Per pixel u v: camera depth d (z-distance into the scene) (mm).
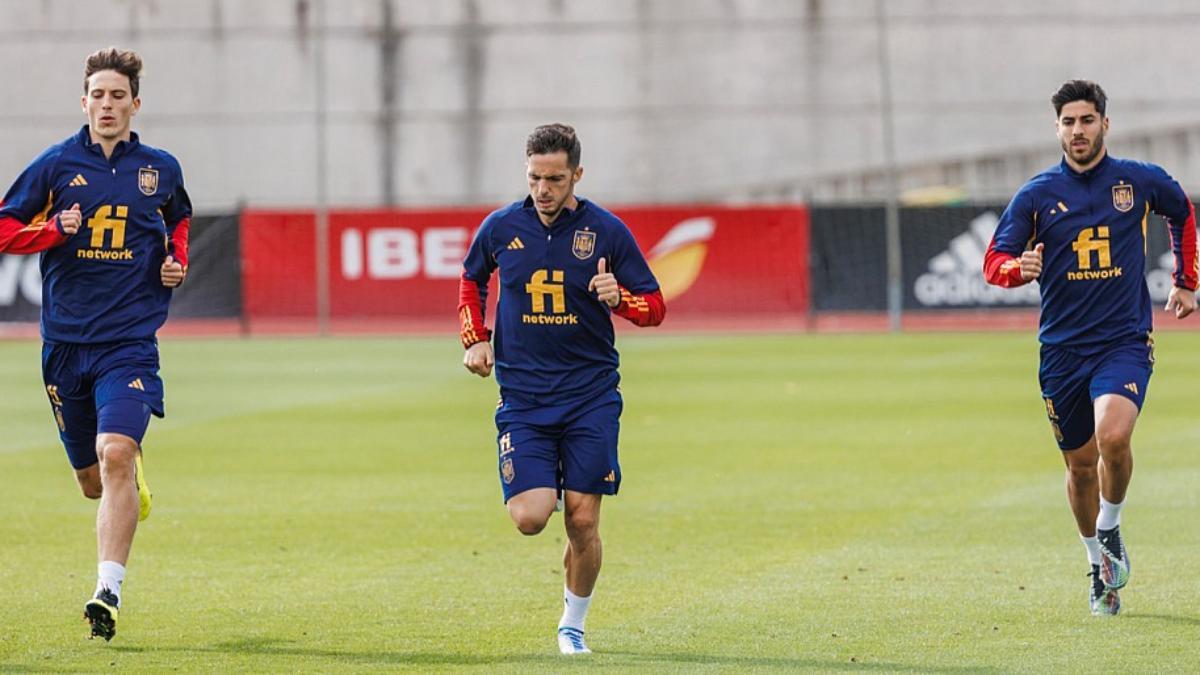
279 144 132125
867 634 25266
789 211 109125
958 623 26031
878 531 35219
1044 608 27172
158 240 26391
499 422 24906
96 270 25875
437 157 132125
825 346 93375
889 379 72188
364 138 132000
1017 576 30047
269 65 131750
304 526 36469
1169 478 42031
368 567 31578
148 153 26422
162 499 40469
